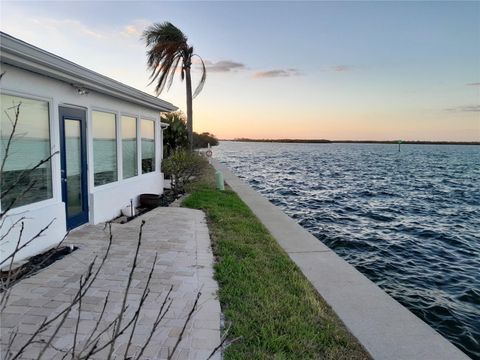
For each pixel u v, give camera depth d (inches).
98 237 211.9
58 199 201.9
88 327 109.1
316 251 216.1
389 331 120.8
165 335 106.7
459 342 150.2
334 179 838.5
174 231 232.8
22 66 167.6
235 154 2112.5
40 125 190.9
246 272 164.4
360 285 161.9
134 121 321.7
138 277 151.6
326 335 115.0
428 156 2237.9
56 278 147.4
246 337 109.7
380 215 424.5
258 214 331.0
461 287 210.5
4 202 165.6
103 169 265.7
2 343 97.8
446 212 454.3
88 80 210.4
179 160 425.4
